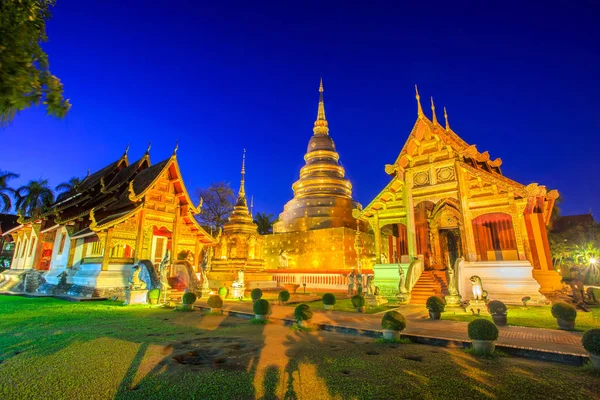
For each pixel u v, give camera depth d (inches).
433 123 896.3
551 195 811.4
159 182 903.1
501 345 285.7
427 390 198.1
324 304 598.5
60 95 205.3
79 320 459.8
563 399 186.9
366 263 1323.8
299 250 1370.6
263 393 193.8
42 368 239.3
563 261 1692.9
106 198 1010.7
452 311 546.9
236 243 1173.1
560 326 390.0
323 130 1834.4
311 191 1579.7
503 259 760.3
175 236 916.0
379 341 330.0
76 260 914.7
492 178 743.7
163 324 430.9
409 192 860.0
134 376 222.2
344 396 189.8
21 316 498.6
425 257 905.5
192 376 221.5
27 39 187.0
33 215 1190.3
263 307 455.8
